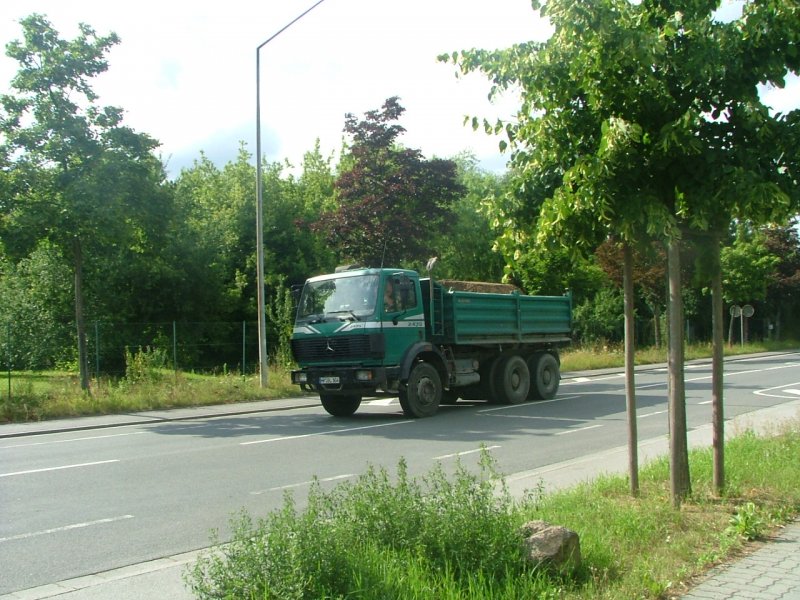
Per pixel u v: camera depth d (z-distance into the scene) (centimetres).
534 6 622
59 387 1931
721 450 708
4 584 567
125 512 793
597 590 468
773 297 5312
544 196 714
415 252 3023
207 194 4444
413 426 1466
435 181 3041
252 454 1165
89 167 1825
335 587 429
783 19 613
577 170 605
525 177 718
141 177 1875
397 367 1553
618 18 600
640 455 1052
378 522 513
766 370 2988
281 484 924
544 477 905
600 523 604
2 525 744
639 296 4072
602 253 2961
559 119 661
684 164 634
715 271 698
